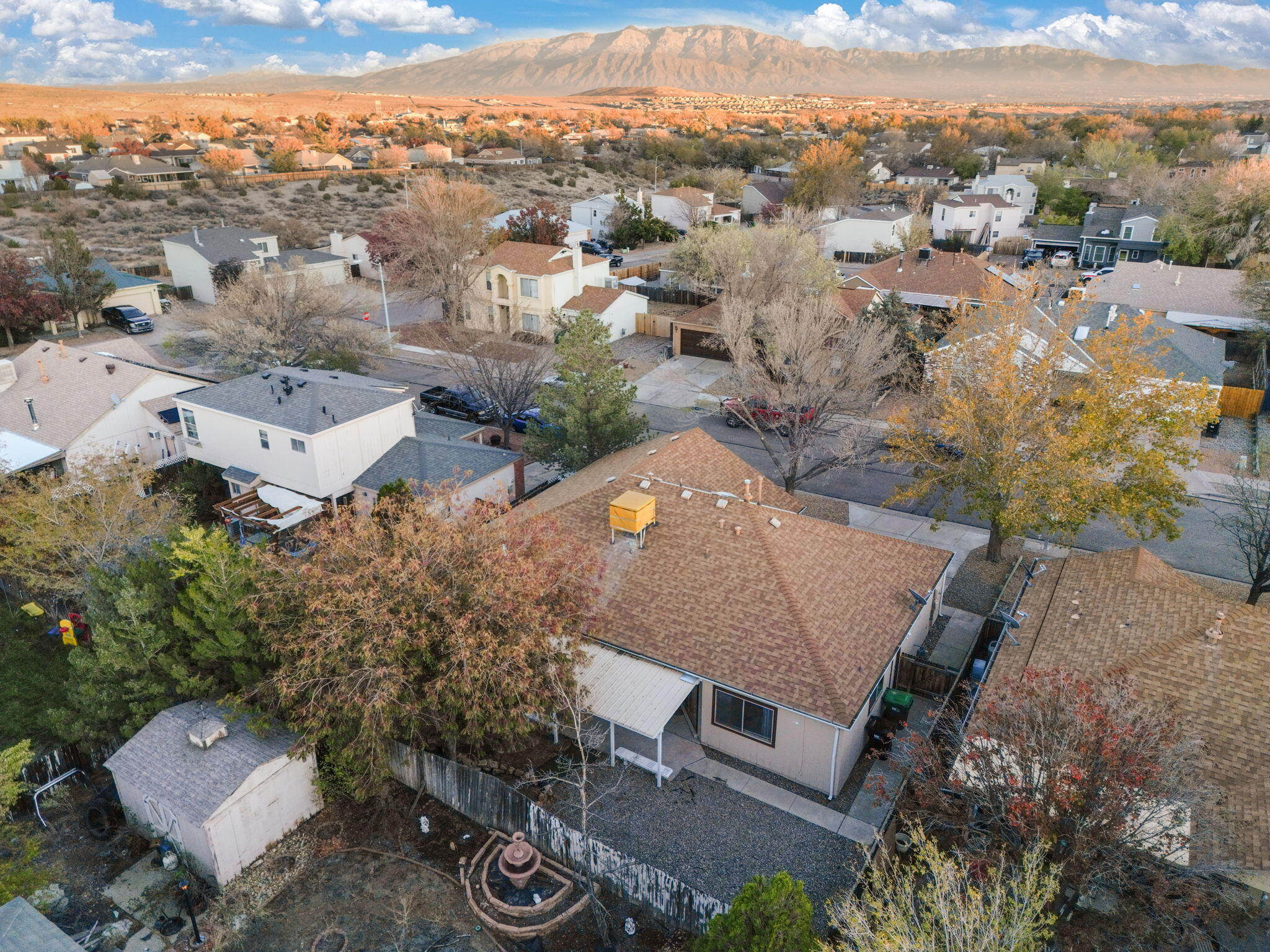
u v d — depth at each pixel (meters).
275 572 19.91
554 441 34.34
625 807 19.00
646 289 73.50
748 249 59.41
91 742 20.64
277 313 46.66
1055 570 24.67
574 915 16.59
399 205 89.88
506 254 64.94
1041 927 13.37
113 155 145.38
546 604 18.77
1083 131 184.12
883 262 64.56
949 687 21.92
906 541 23.80
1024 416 27.47
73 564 25.66
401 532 18.80
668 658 20.12
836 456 32.84
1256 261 54.16
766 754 19.92
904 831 17.34
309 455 32.03
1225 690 17.55
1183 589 21.27
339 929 16.48
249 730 18.66
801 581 21.28
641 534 22.98
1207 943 14.33
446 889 17.36
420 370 54.94
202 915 16.83
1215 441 40.84
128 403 37.31
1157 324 47.03
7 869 15.29
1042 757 14.04
